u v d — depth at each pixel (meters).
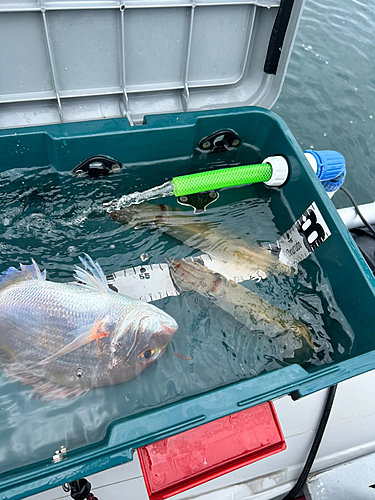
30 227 1.63
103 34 1.52
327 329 1.48
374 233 1.94
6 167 1.67
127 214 1.71
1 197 1.67
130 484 1.12
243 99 1.89
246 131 1.88
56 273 1.53
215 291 1.52
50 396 1.25
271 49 1.71
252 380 1.16
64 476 0.97
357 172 2.93
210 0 1.51
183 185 1.67
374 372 1.41
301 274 1.62
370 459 1.30
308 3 4.00
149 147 1.77
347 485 1.26
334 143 3.04
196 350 1.41
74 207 1.71
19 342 1.23
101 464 0.99
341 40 3.75
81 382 1.24
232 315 1.49
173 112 1.78
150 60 1.65
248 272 1.60
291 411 1.28
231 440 1.14
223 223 1.75
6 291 1.26
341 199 2.82
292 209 1.74
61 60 1.54
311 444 1.27
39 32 1.44
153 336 1.30
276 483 1.25
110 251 1.61
